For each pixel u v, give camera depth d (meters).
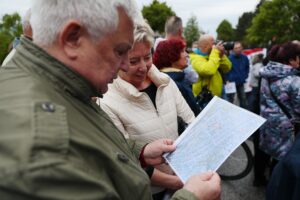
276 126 3.32
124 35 0.97
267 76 3.36
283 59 3.32
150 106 1.89
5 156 0.68
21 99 0.79
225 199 3.56
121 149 1.01
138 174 0.99
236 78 6.98
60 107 0.81
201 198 1.05
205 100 4.30
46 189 0.68
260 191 3.71
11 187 0.66
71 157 0.75
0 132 0.71
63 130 0.76
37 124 0.73
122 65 1.04
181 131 2.05
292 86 3.21
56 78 0.89
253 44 51.59
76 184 0.73
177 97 2.12
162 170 1.86
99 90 0.99
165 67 3.07
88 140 0.83
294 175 1.96
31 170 0.66
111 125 1.07
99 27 0.90
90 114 0.95
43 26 0.90
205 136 1.50
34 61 0.89
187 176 1.31
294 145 2.10
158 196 1.89
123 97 1.85
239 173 3.20
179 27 4.21
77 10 0.88
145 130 1.84
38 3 0.92
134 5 0.99
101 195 0.76
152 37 1.85
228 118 1.56
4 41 37.50
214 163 1.34
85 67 0.93
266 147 3.43
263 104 3.46
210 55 4.39
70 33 0.90
